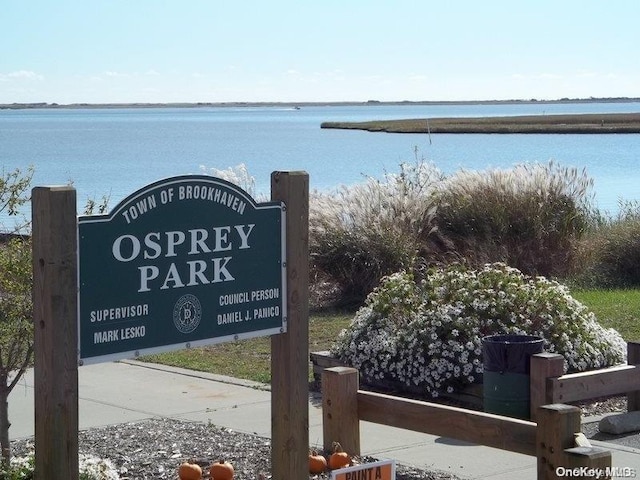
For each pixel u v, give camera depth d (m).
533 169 16.45
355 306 13.77
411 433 7.71
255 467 6.70
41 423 5.06
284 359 5.93
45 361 5.03
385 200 15.37
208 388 9.08
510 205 15.70
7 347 6.94
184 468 6.26
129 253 5.29
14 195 7.25
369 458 6.94
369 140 76.56
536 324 9.11
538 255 15.75
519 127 102.38
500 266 10.64
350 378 6.93
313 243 14.29
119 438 7.39
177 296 5.47
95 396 8.77
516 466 6.93
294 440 5.96
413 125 115.75
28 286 6.48
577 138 78.56
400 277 9.78
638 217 17.52
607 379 7.80
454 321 8.94
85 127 124.81
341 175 37.56
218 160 48.19
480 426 6.36
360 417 6.96
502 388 7.74
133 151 57.84
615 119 123.81
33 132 100.25
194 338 5.54
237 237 5.69
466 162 45.25
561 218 15.89
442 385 8.73
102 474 6.21
